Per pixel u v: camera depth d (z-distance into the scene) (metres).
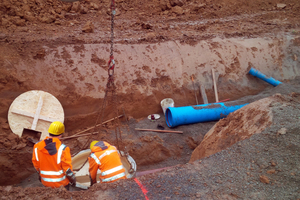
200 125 7.69
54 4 10.21
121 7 11.56
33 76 6.96
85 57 7.68
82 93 7.31
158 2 12.04
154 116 7.93
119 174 4.11
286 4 13.35
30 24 8.78
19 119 6.48
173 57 8.67
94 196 3.47
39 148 3.96
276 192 3.34
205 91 8.71
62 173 4.09
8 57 6.89
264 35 10.45
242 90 9.18
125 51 8.20
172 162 6.74
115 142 6.85
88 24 8.84
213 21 11.32
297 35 10.69
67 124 7.09
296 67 10.10
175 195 3.44
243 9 12.84
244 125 4.89
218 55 9.23
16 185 5.89
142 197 3.43
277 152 3.92
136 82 7.99
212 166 3.94
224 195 3.38
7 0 8.83
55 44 7.63
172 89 8.38
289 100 5.16
